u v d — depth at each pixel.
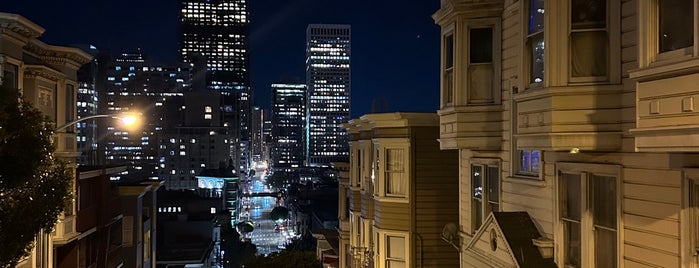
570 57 10.13
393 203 22.67
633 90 9.39
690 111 7.25
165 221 86.25
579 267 11.07
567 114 10.02
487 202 15.62
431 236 22.23
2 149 12.03
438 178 22.44
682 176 8.45
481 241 14.21
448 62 15.89
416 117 22.22
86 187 29.70
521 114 11.28
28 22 21.31
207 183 168.88
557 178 11.57
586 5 10.12
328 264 37.75
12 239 12.37
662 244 8.88
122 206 40.41
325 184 193.88
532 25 11.53
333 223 103.31
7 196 12.66
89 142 196.62
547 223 12.08
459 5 14.66
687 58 7.29
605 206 10.36
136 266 40.44
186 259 72.69
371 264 25.05
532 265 11.57
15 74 21.28
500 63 14.41
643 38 8.13
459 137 14.79
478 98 14.77
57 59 25.27
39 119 13.29
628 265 9.58
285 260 44.62
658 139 7.77
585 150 10.25
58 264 27.72
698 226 8.31
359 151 28.98
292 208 178.12
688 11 7.59
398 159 22.86
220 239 102.69
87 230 29.44
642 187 9.30
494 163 15.00
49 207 13.59
